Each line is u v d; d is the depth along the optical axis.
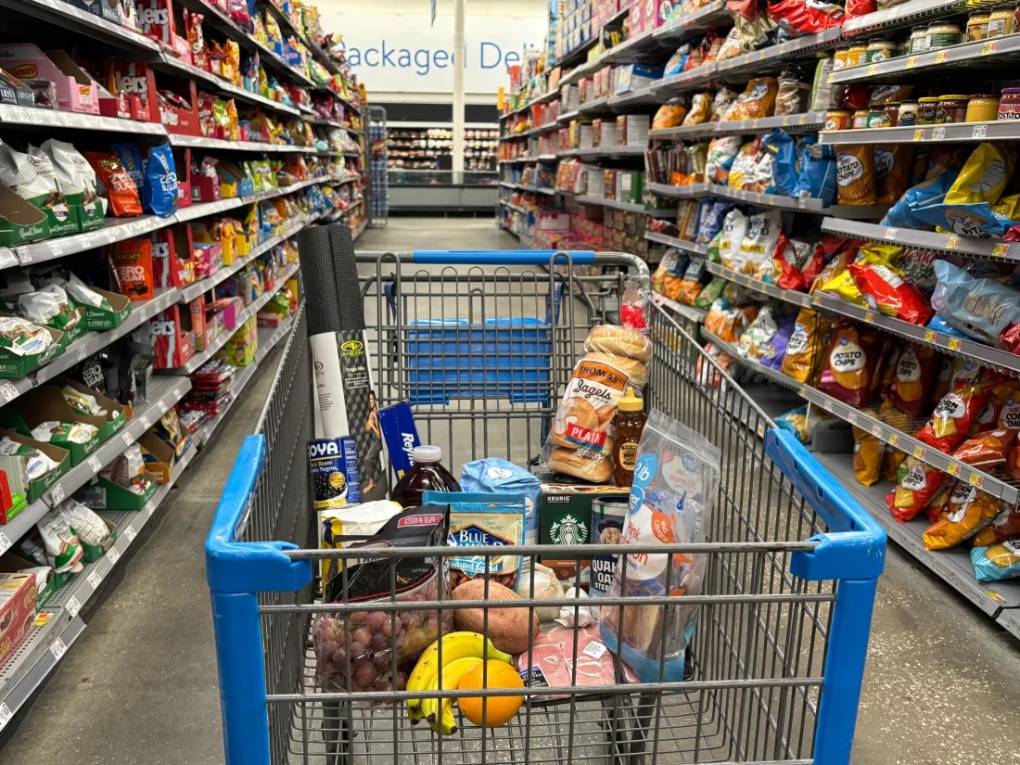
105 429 2.46
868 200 3.06
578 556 0.84
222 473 3.51
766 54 3.47
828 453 3.41
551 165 10.53
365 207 15.66
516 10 18.19
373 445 1.56
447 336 1.88
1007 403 2.41
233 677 0.81
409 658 1.09
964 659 2.21
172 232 3.44
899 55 2.70
